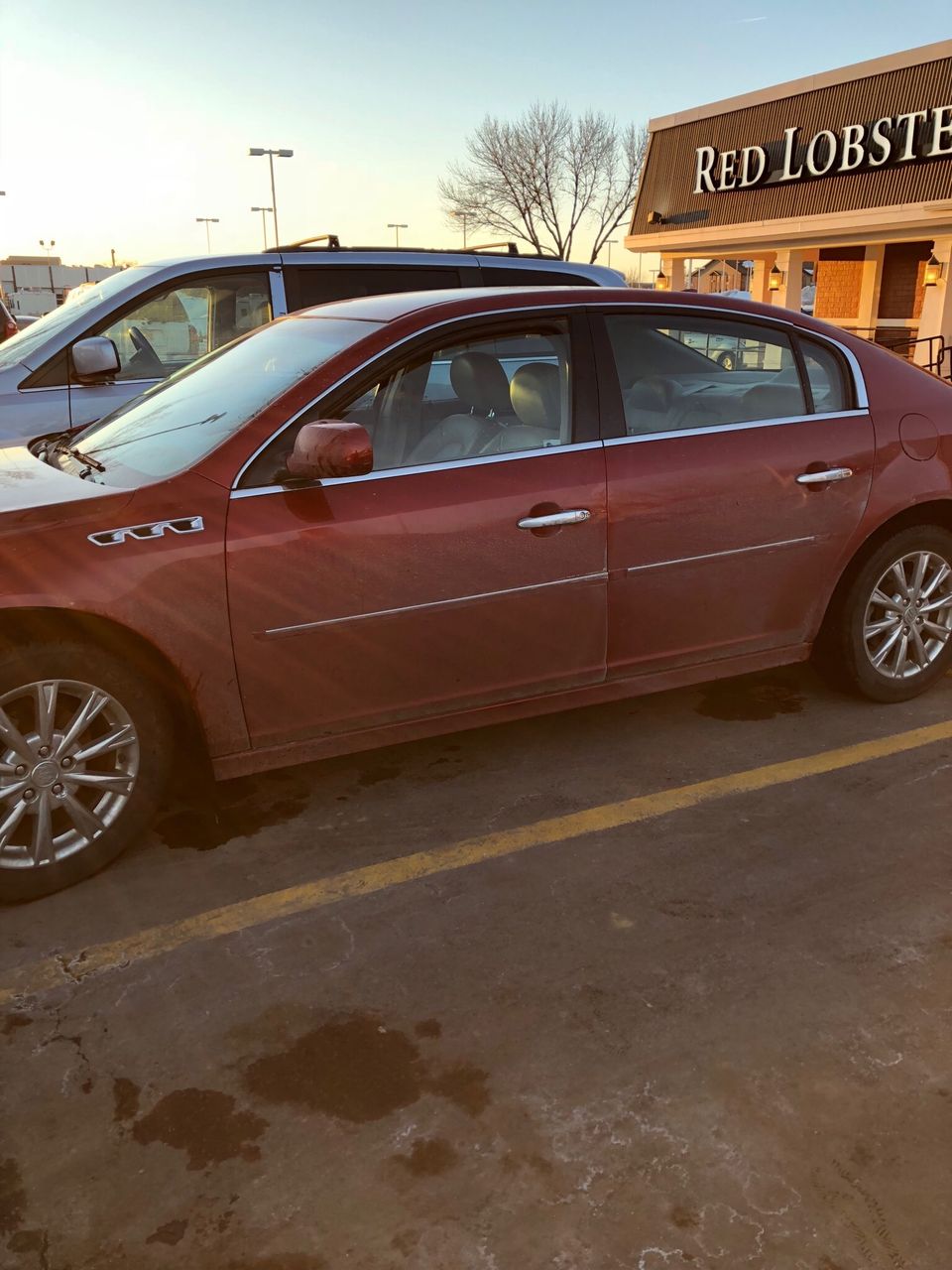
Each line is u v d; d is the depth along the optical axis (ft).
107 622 9.64
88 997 8.51
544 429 11.47
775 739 13.05
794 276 68.80
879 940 8.97
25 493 10.12
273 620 10.19
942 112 55.11
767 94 66.49
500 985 8.52
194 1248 6.19
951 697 14.34
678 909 9.52
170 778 11.07
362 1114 7.18
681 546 11.93
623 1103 7.20
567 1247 6.11
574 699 12.10
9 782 9.60
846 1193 6.43
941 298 57.67
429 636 10.94
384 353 10.84
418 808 11.59
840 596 13.33
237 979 8.70
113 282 20.33
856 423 12.86
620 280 23.72
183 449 10.62
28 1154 6.92
